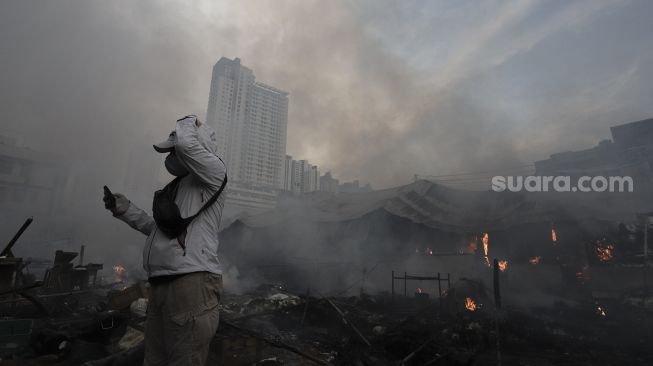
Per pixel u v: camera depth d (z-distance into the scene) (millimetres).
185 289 1358
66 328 4918
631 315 10000
